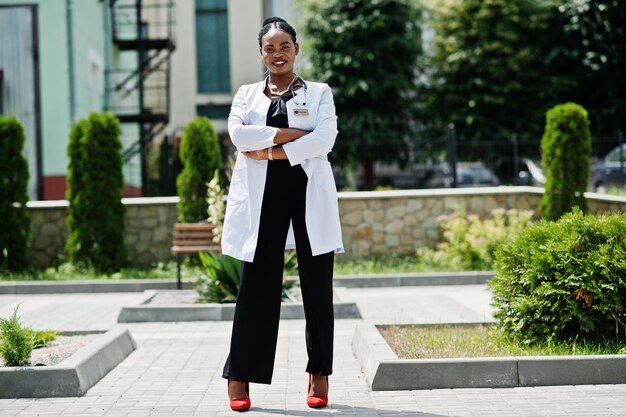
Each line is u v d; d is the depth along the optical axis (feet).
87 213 37.76
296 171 13.20
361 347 17.01
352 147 67.15
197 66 89.15
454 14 77.36
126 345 18.51
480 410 12.73
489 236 36.55
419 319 23.27
